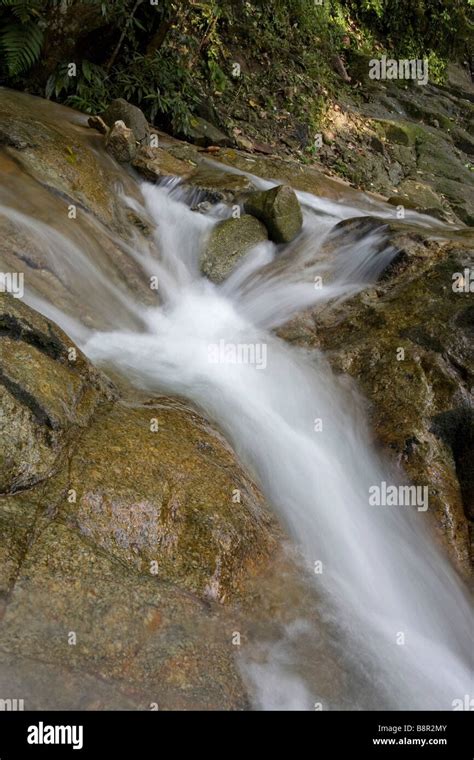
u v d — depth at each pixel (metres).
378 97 11.94
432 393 4.04
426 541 3.51
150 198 5.96
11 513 2.39
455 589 3.38
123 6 6.89
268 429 3.75
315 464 3.69
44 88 6.89
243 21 9.92
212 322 4.96
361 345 4.43
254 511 2.98
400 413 3.96
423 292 4.76
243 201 5.96
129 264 5.05
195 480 2.86
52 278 4.29
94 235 4.96
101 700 2.08
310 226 6.00
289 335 4.71
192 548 2.60
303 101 10.00
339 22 12.46
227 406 3.76
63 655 2.12
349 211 7.00
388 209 7.50
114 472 2.70
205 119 8.37
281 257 5.73
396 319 4.57
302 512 3.38
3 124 5.31
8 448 2.48
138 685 2.15
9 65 6.24
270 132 9.22
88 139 6.04
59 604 2.22
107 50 7.35
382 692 2.54
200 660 2.29
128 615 2.29
